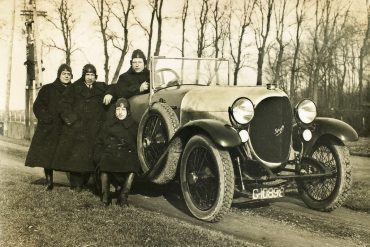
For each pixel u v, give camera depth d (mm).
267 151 4832
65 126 5543
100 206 4828
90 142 5570
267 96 4789
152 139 5453
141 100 6070
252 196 4637
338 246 3871
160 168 5070
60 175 7441
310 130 5258
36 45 15633
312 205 5270
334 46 13422
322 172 5078
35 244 3494
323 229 4398
